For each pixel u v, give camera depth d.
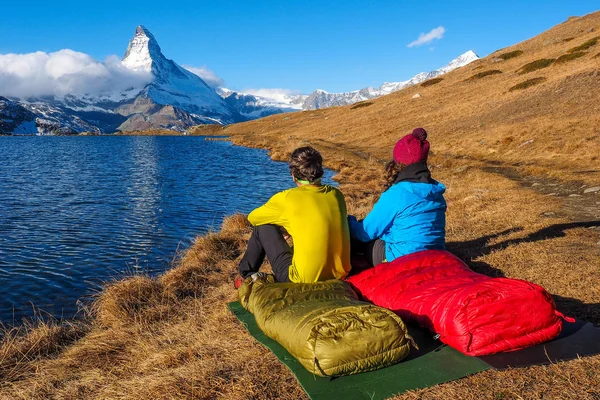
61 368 4.77
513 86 39.44
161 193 19.78
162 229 13.00
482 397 3.17
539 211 9.56
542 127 25.44
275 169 29.41
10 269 9.52
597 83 29.91
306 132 59.16
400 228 4.95
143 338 5.25
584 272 5.54
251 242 5.19
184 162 35.31
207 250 8.98
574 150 20.66
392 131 42.41
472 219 9.24
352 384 3.36
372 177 21.25
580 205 10.28
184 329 5.24
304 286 4.41
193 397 3.51
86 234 12.45
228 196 18.92
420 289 4.17
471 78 54.22
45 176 26.69
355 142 43.47
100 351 5.11
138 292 6.62
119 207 16.61
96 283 8.65
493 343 3.65
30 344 5.45
